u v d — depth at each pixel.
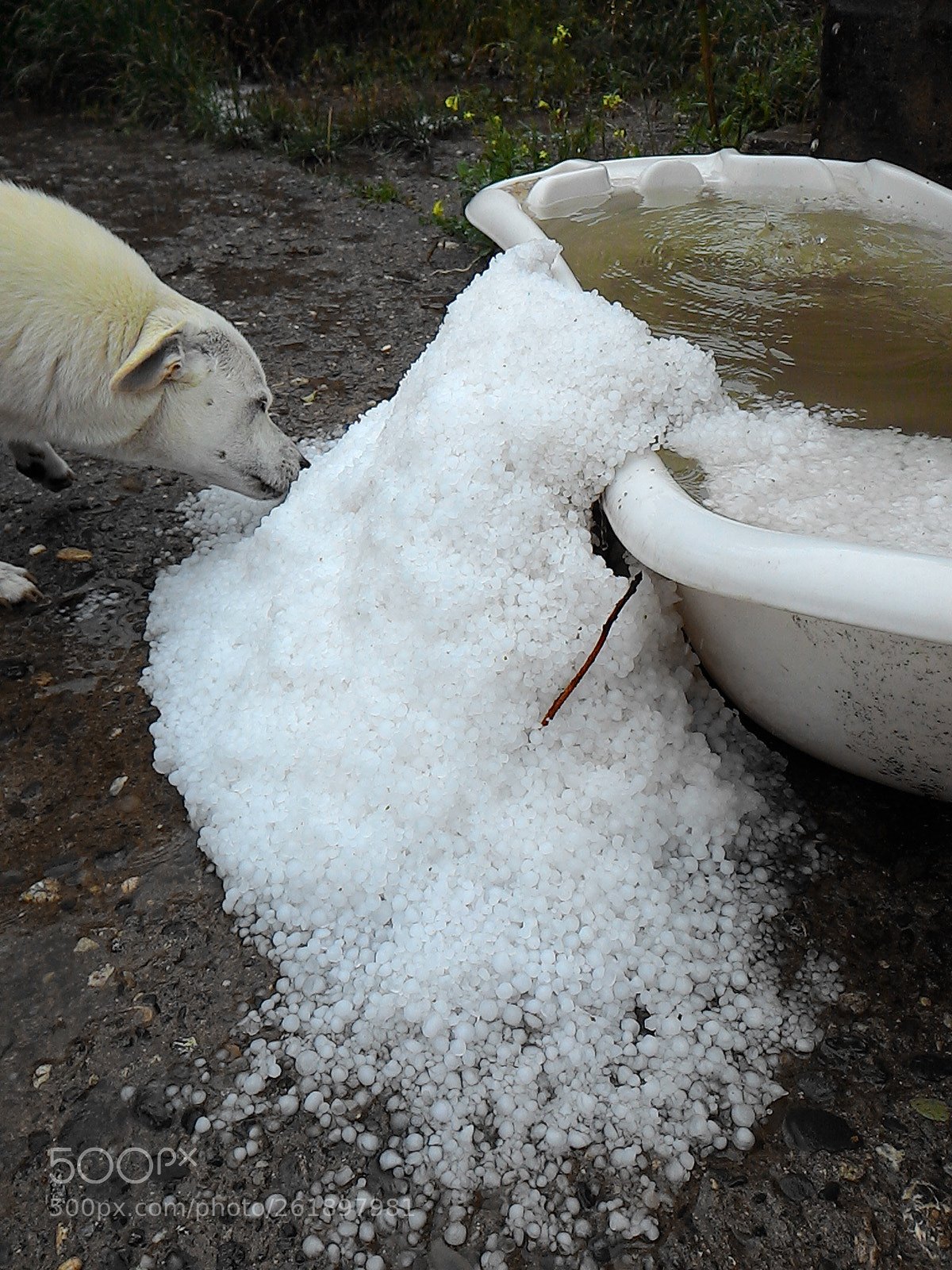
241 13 3.17
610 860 0.87
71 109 3.05
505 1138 0.75
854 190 1.55
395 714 0.91
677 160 1.62
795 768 1.00
